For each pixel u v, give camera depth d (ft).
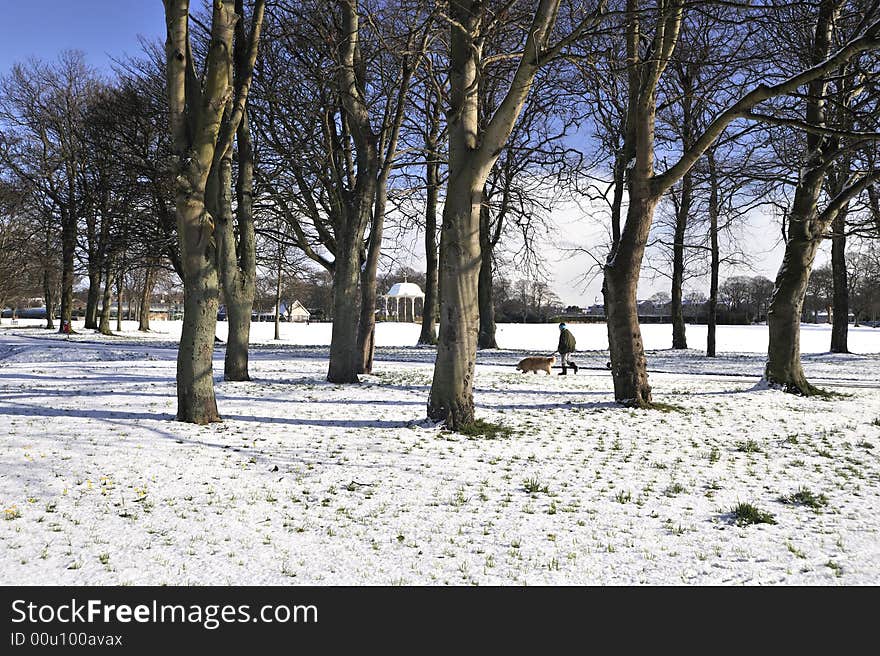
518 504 20.84
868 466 26.43
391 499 20.93
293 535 17.66
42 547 16.07
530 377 60.44
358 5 46.62
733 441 30.86
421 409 37.50
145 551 16.20
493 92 61.98
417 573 15.56
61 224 123.03
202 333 31.04
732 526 19.13
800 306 48.80
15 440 25.11
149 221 84.38
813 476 24.89
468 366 32.55
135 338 130.72
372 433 30.27
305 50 53.67
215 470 22.99
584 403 41.09
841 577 15.65
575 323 272.92
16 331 125.39
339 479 22.81
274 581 14.98
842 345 97.81
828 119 46.52
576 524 19.08
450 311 32.32
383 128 51.49
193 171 28.91
